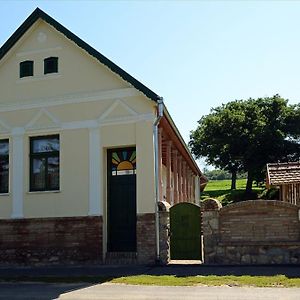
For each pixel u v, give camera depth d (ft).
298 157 169.07
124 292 36.81
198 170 114.21
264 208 49.06
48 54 59.67
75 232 55.36
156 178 53.42
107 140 55.67
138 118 54.75
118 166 56.65
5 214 58.39
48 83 59.00
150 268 48.96
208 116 183.32
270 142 166.81
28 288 40.40
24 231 57.21
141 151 54.13
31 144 59.47
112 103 55.98
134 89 55.26
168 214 52.85
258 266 47.09
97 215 54.85
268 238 48.75
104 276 44.96
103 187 55.52
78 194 55.98
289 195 67.51
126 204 55.77
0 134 59.93
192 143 184.85
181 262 51.26
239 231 49.39
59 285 41.34
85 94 57.16
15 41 60.23
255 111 173.17
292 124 172.86
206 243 49.96
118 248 55.31
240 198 167.94
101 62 56.65
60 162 57.21
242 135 170.19
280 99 174.60
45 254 56.03
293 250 48.03
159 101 54.03
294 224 48.32
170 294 35.45
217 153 176.14
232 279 40.45
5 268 55.62
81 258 54.75
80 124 56.95
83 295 36.19
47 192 57.11
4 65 61.36
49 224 56.44
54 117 58.08
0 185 59.98
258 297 33.30
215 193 201.16
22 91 59.93
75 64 58.29
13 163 59.00
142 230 52.70
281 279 39.55
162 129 61.26
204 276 42.60
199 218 52.49
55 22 58.75
